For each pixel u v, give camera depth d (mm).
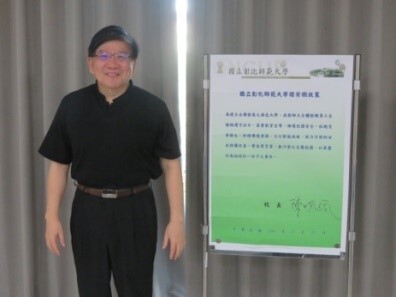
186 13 2020
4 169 2178
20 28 2059
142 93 1650
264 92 1765
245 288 2150
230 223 1834
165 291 2189
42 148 1681
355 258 2105
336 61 1727
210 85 1785
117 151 1605
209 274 2166
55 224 1700
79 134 1603
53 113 2100
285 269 2166
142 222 1688
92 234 1663
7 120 2158
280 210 1807
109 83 1568
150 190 1747
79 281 1737
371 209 2035
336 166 1767
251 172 1803
